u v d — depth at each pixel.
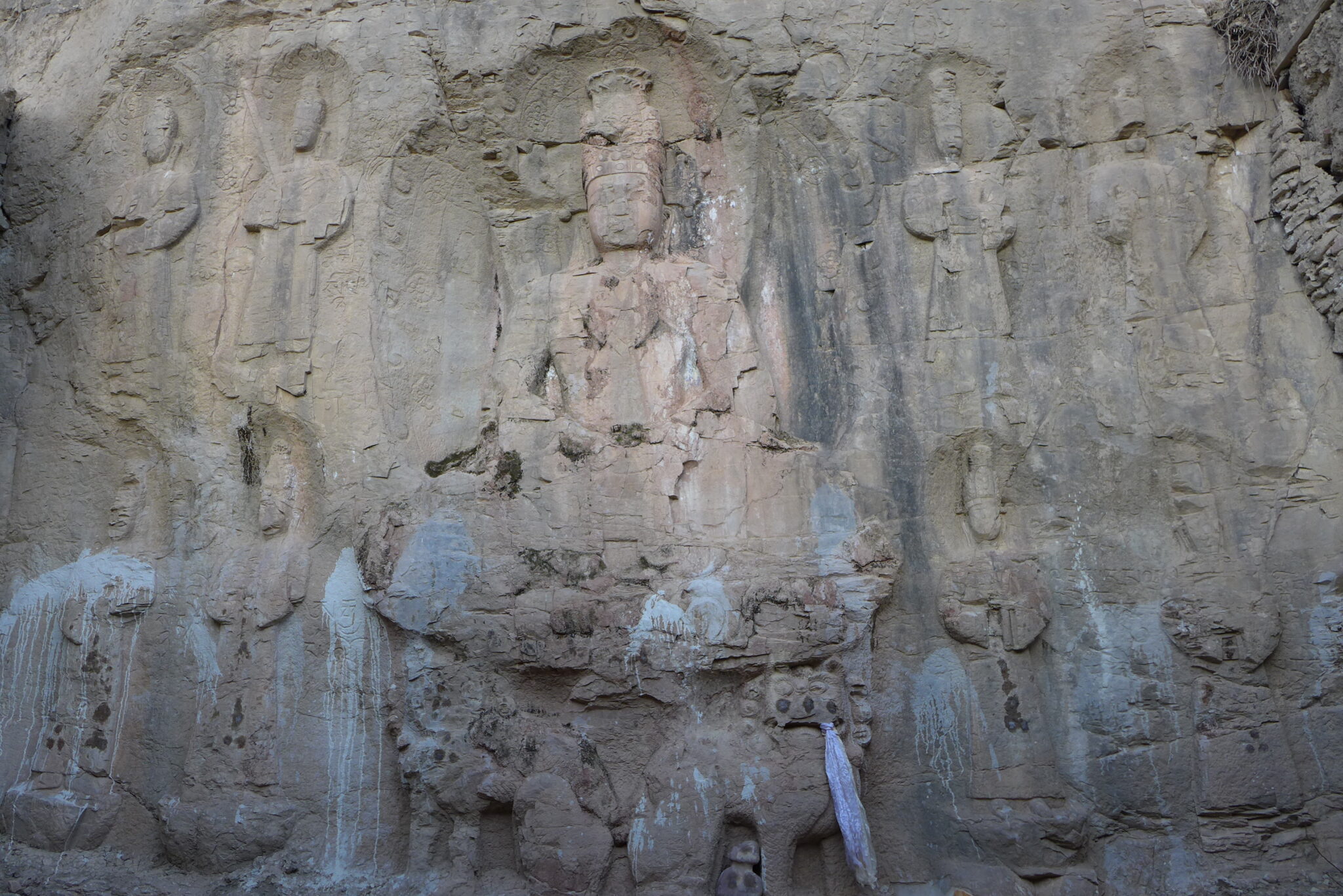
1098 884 7.13
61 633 7.84
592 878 6.91
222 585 7.64
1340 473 7.28
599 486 7.67
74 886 7.11
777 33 8.34
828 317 8.28
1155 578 7.45
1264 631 7.15
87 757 7.58
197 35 8.48
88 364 8.28
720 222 8.58
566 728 7.32
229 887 7.09
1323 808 7.01
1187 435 7.53
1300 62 7.63
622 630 7.29
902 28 8.32
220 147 8.40
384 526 7.57
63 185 8.67
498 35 8.32
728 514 7.65
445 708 7.32
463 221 8.60
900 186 8.28
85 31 8.91
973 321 7.93
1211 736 7.13
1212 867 7.02
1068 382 7.83
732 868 6.95
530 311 8.31
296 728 7.43
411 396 8.12
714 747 7.13
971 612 7.53
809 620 7.29
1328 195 7.36
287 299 8.02
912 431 7.87
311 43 8.41
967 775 7.38
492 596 7.39
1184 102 8.05
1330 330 7.49
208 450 7.99
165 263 8.27
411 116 8.27
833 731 7.11
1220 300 7.76
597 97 8.52
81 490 8.16
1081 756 7.36
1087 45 8.20
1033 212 8.14
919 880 7.27
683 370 8.09
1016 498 7.84
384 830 7.32
